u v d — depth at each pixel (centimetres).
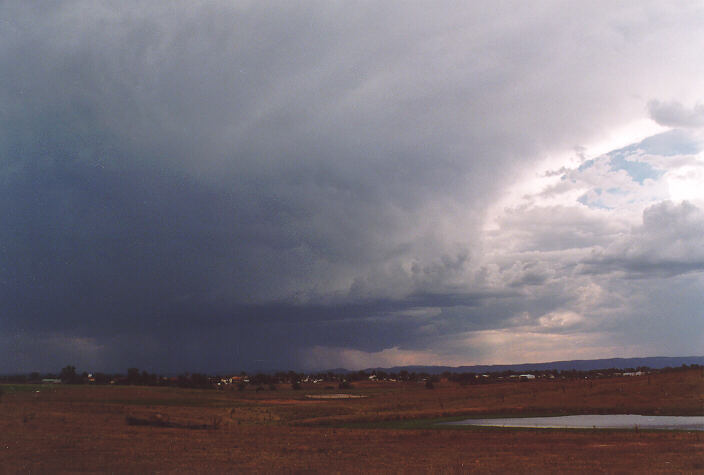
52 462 3419
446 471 3098
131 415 6356
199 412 7625
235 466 3338
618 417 7525
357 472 3077
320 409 8894
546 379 19738
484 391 11900
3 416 5747
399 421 7638
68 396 9525
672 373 11481
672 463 3384
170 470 3161
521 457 3738
